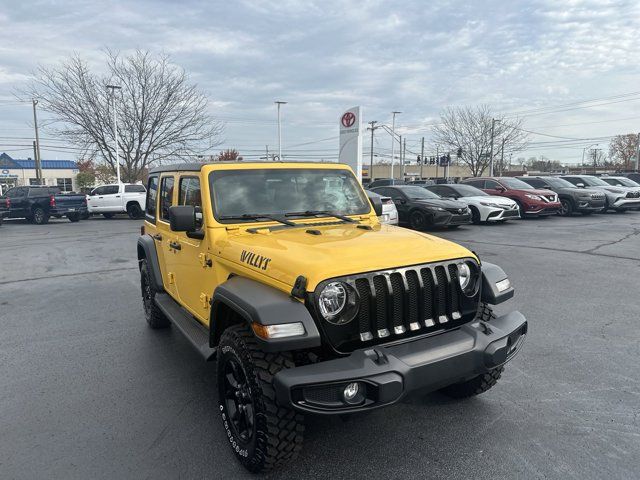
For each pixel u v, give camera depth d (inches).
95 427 135.9
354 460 117.5
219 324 126.5
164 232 189.6
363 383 98.7
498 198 641.0
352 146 746.2
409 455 119.1
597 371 166.4
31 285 325.4
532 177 823.7
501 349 114.7
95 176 2265.0
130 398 153.9
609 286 286.2
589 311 235.5
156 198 203.0
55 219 970.1
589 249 424.5
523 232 551.8
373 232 136.1
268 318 98.2
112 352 195.3
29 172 2566.4
